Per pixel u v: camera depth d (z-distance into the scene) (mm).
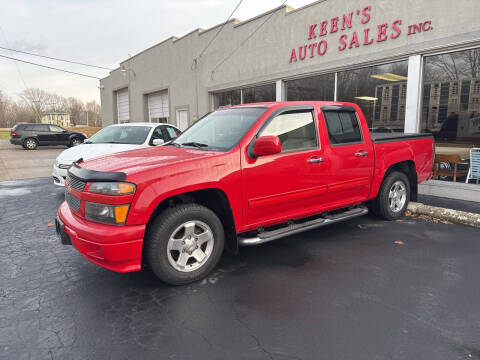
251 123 3689
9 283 3395
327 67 9180
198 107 14688
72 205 3326
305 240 4527
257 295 3107
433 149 5727
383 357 2260
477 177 6695
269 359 2256
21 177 10633
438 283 3303
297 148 3918
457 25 6586
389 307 2879
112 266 2945
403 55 7527
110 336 2527
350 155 4387
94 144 7625
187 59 15023
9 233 4965
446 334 2504
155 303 2988
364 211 4703
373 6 7973
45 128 22812
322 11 9164
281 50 10508
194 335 2525
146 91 18766
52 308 2924
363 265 3732
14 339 2492
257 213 3641
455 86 6902
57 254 4148
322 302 2971
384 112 8195
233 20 12188
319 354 2297
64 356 2305
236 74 12375
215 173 3262
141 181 2916
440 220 5355
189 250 3230
